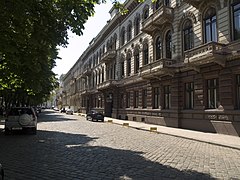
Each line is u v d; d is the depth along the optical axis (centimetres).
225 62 1708
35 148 1122
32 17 931
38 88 1661
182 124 2211
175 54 2334
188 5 2181
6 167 760
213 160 896
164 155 974
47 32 1015
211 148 1191
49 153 998
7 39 964
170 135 1739
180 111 2245
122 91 3734
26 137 1534
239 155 1011
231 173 711
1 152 1019
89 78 6262
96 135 1667
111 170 726
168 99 2467
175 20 2355
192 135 1659
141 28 3094
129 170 727
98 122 3198
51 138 1487
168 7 2370
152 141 1411
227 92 1702
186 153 1033
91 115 3509
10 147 1147
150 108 2780
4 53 1130
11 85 2211
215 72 1812
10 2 828
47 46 1109
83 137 1545
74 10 952
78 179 632
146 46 3012
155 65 2448
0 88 2314
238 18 1675
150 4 2902
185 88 2214
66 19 993
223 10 1772
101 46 5134
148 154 990
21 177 652
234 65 1648
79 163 818
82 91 6712
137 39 3231
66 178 641
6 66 1526
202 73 1945
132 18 3447
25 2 864
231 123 1655
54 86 3416
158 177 654
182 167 774
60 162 834
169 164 814
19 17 861
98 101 5203
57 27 1035
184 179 639
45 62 1270
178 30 2317
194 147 1212
